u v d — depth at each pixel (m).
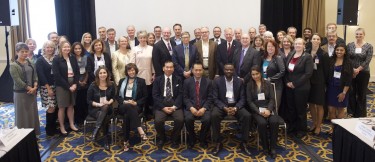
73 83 4.05
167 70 3.80
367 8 6.89
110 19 5.82
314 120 4.07
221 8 5.88
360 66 4.30
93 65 4.22
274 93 3.63
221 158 3.36
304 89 3.75
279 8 6.30
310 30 5.66
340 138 2.59
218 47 4.48
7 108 5.46
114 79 4.32
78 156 3.44
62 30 6.16
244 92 3.73
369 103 5.45
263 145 3.45
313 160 3.27
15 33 6.40
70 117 4.21
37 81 3.83
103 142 3.84
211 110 3.71
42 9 6.41
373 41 7.03
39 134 3.86
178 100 3.79
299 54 3.76
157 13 5.83
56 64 3.89
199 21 5.89
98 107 3.76
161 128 3.61
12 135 2.37
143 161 3.31
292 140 3.81
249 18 5.94
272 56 3.96
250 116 3.52
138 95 3.85
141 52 4.45
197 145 3.71
